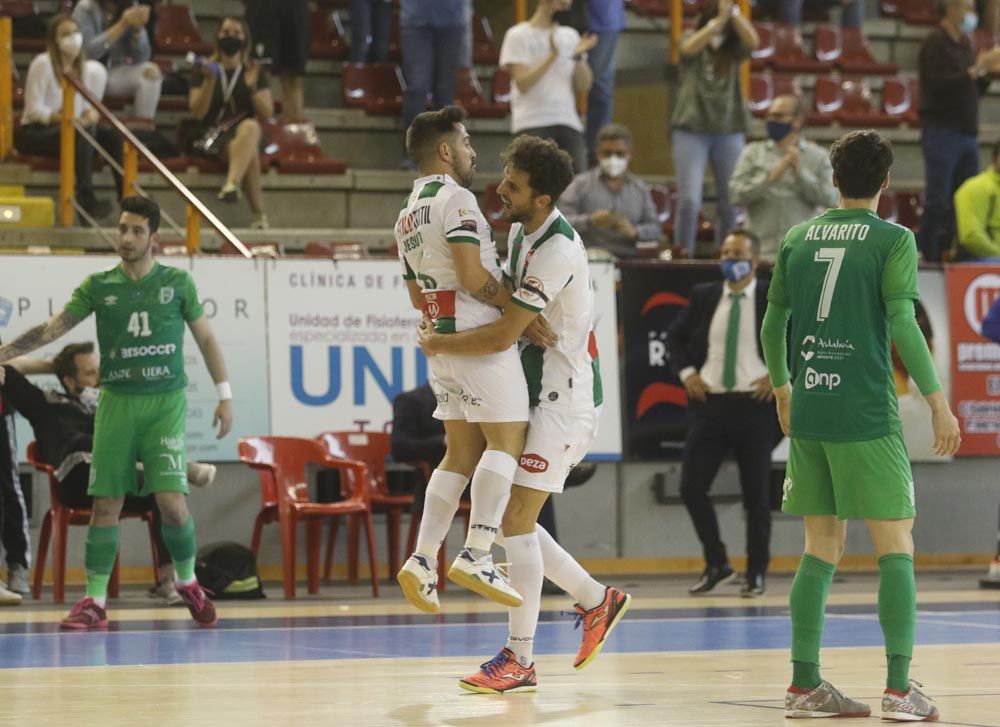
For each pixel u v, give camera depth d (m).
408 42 38.97
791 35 47.31
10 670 16.28
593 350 15.34
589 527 31.80
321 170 38.75
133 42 39.91
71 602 26.02
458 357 14.88
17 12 41.72
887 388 13.20
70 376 26.59
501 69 43.16
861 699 13.94
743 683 15.20
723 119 37.06
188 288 22.05
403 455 27.86
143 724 12.34
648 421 31.95
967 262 34.28
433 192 15.21
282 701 13.80
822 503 13.42
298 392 30.16
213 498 29.88
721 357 27.19
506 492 14.77
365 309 30.62
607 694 14.39
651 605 25.20
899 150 44.78
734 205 35.56
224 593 26.48
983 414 33.62
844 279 13.26
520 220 14.82
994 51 36.84
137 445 21.62
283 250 36.50
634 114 43.38
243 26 37.62
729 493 32.56
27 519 28.06
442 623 22.06
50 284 29.05
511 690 14.46
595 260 31.91
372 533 27.55
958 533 33.78
